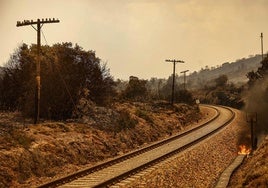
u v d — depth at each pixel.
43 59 35.25
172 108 61.44
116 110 41.50
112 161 23.59
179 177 20.38
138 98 70.19
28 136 24.53
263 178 17.31
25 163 20.69
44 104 33.84
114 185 18.09
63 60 36.56
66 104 34.53
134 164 23.44
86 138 28.28
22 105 35.25
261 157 22.86
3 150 20.98
